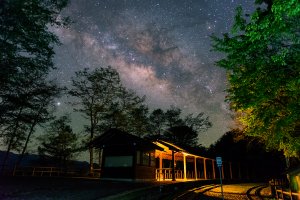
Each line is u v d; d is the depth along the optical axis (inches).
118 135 954.7
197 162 1668.3
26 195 469.7
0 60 629.9
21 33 629.3
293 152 434.0
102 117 1509.6
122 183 759.7
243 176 1908.2
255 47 288.0
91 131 1486.2
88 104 1499.8
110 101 1545.3
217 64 339.0
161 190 682.8
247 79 319.9
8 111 1013.2
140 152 950.4
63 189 569.3
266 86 307.9
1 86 834.2
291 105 308.8
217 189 909.2
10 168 1143.6
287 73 306.3
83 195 492.4
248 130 441.7
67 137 1745.8
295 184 580.1
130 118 1621.6
